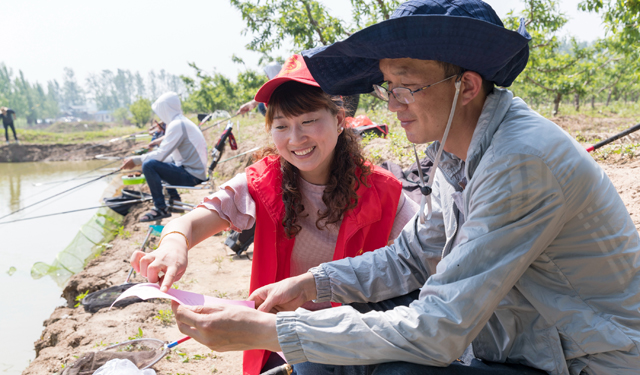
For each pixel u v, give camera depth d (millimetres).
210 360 2822
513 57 1389
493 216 1288
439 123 1436
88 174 19203
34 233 8555
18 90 136125
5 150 29797
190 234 1822
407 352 1305
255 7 14109
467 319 1279
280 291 1727
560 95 15516
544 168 1247
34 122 129625
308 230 2086
